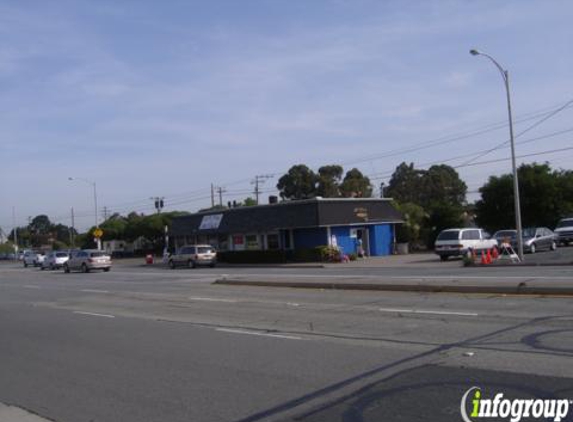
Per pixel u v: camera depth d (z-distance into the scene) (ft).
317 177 296.10
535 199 166.50
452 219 178.29
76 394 28.53
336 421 21.52
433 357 29.58
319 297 60.18
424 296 54.19
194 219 183.42
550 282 53.72
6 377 33.35
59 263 192.24
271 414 23.08
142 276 123.85
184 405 25.20
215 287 81.71
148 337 43.04
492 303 46.62
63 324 53.72
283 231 156.76
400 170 331.98
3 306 74.95
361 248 152.56
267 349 35.12
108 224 302.86
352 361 30.27
